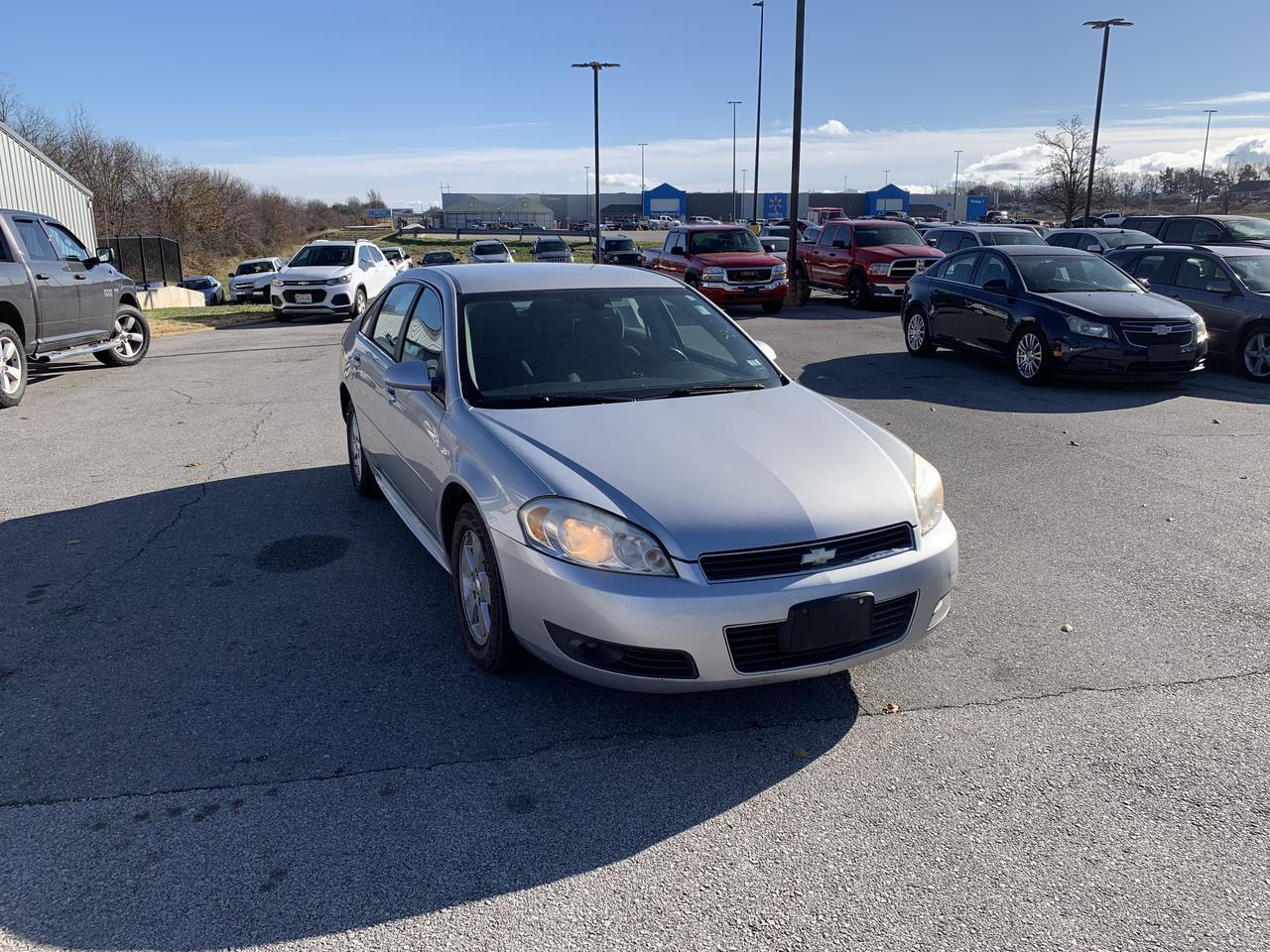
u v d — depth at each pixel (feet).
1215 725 11.39
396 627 14.11
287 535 18.29
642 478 11.03
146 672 12.66
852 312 65.16
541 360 14.23
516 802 9.87
